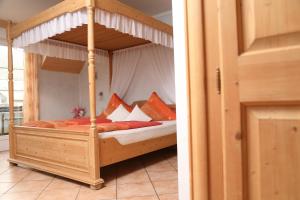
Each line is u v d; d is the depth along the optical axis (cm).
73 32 389
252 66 82
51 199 228
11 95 369
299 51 75
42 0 403
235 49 85
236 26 85
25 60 498
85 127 290
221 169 92
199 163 96
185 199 111
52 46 420
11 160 356
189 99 101
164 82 473
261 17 81
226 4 87
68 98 585
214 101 93
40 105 529
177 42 112
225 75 88
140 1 432
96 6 263
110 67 535
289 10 77
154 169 326
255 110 84
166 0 430
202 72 94
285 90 77
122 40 449
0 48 487
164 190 246
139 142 327
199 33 95
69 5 277
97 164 259
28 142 337
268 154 81
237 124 86
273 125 80
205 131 94
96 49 503
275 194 79
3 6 421
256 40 82
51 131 302
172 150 453
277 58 78
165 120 434
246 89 84
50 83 549
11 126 365
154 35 355
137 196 231
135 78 515
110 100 494
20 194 242
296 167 76
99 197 230
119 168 331
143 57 503
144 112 450
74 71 590
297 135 76
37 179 290
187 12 100
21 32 349
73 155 278
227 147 88
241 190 85
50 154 305
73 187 260
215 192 93
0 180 287
